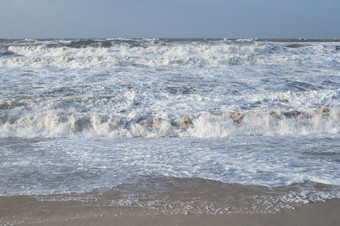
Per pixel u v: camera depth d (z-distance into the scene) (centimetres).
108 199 395
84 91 1161
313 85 1284
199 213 351
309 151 611
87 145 679
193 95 1112
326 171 493
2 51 2359
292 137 737
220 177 471
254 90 1199
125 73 1523
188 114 885
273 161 546
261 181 453
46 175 489
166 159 567
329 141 693
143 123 824
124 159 571
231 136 760
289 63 1812
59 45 2558
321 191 414
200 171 499
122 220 335
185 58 1791
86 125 820
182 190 423
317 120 829
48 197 402
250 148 637
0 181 463
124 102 1021
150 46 2422
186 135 775
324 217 341
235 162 543
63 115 864
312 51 2250
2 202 387
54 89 1190
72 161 562
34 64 1791
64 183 454
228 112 874
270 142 688
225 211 356
